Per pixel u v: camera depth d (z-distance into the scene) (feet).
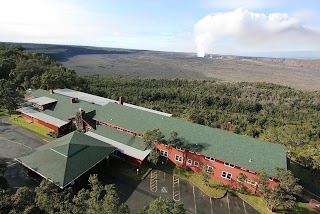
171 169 125.29
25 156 109.70
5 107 176.14
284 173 96.02
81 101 178.91
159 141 122.83
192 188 112.16
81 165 105.19
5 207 69.97
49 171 98.89
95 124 150.92
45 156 107.96
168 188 110.52
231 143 119.85
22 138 144.77
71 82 257.96
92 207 69.62
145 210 70.08
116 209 68.54
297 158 161.89
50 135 150.61
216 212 98.22
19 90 236.84
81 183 106.42
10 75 240.94
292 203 94.27
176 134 120.98
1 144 135.54
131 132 139.95
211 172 118.52
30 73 245.04
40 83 234.17
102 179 112.27
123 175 116.98
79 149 113.09
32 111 172.96
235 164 109.29
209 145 120.37
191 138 125.80
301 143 184.65
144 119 144.77
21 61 269.23
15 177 108.06
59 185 90.79
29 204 72.54
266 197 101.30
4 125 159.94
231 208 101.14
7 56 304.30
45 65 300.40
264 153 112.68
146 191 107.14
